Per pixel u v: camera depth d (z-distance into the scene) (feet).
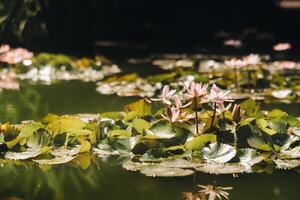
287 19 57.00
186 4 56.59
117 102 21.66
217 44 49.14
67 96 23.13
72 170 12.87
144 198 10.96
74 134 14.69
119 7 54.65
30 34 36.47
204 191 11.35
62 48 39.50
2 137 13.98
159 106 21.54
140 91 23.97
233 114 15.49
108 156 13.87
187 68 32.17
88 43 41.96
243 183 11.92
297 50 44.83
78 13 40.65
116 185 11.78
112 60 37.63
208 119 14.87
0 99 22.25
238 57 38.93
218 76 26.99
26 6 35.27
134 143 14.14
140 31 53.16
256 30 54.85
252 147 14.15
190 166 12.70
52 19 38.73
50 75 29.89
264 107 20.76
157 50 44.65
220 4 57.06
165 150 13.56
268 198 10.91
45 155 13.79
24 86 25.98
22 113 19.13
